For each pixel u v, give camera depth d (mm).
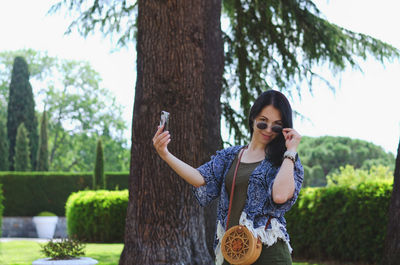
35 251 12070
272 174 2566
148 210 5945
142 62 6172
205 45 6367
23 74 32844
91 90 40000
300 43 10047
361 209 9242
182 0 6145
